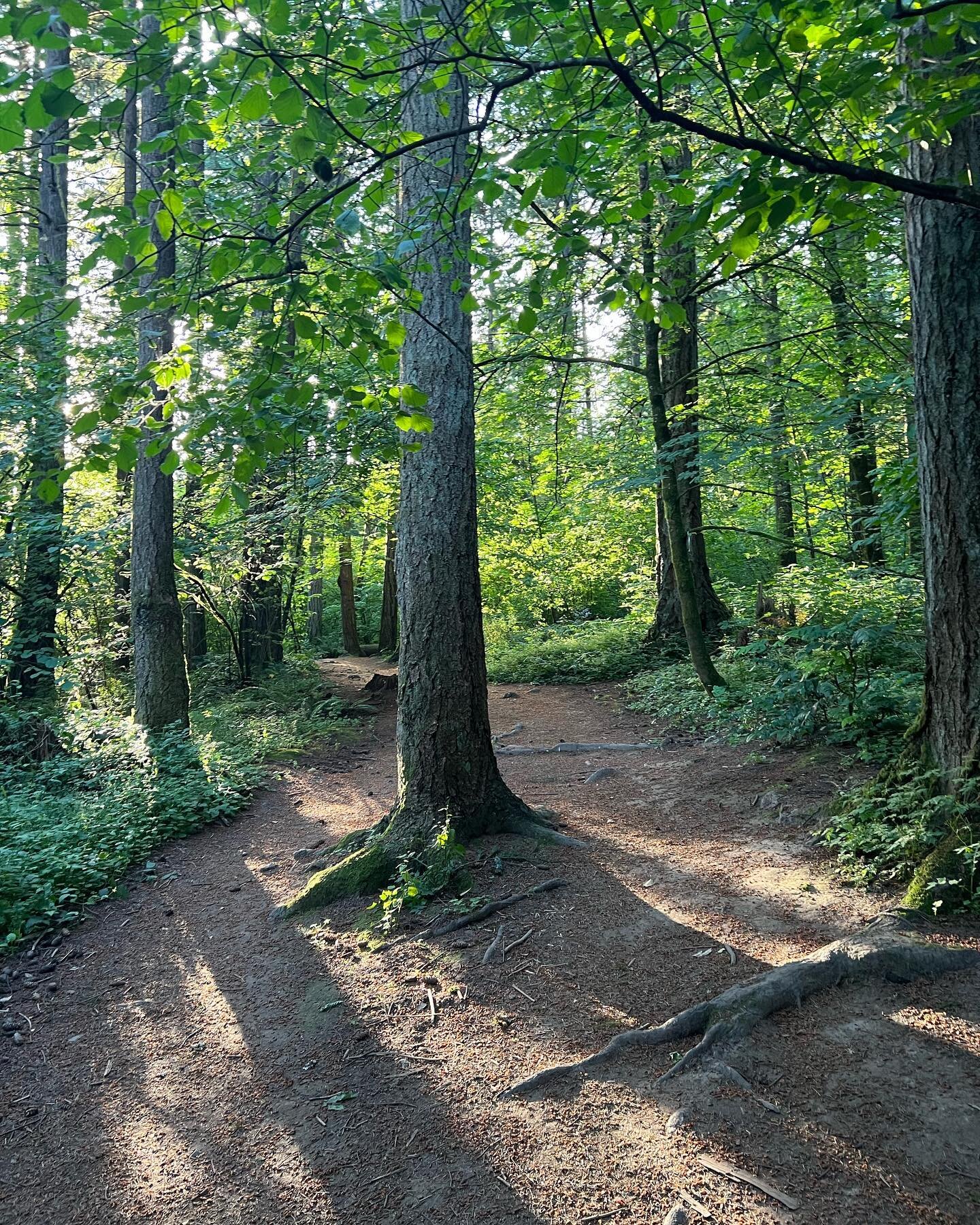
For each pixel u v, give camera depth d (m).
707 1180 2.84
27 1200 3.26
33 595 11.58
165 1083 3.94
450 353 5.95
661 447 10.22
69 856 6.55
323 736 12.15
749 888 5.11
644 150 3.96
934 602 4.92
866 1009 3.62
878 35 2.74
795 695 7.28
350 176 3.00
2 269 10.56
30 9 1.99
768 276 9.79
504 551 20.89
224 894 6.25
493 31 2.59
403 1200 3.00
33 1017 4.70
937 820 4.74
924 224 4.75
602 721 11.18
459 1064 3.75
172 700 9.76
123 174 11.27
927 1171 2.74
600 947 4.62
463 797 6.01
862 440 9.78
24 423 10.27
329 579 29.80
